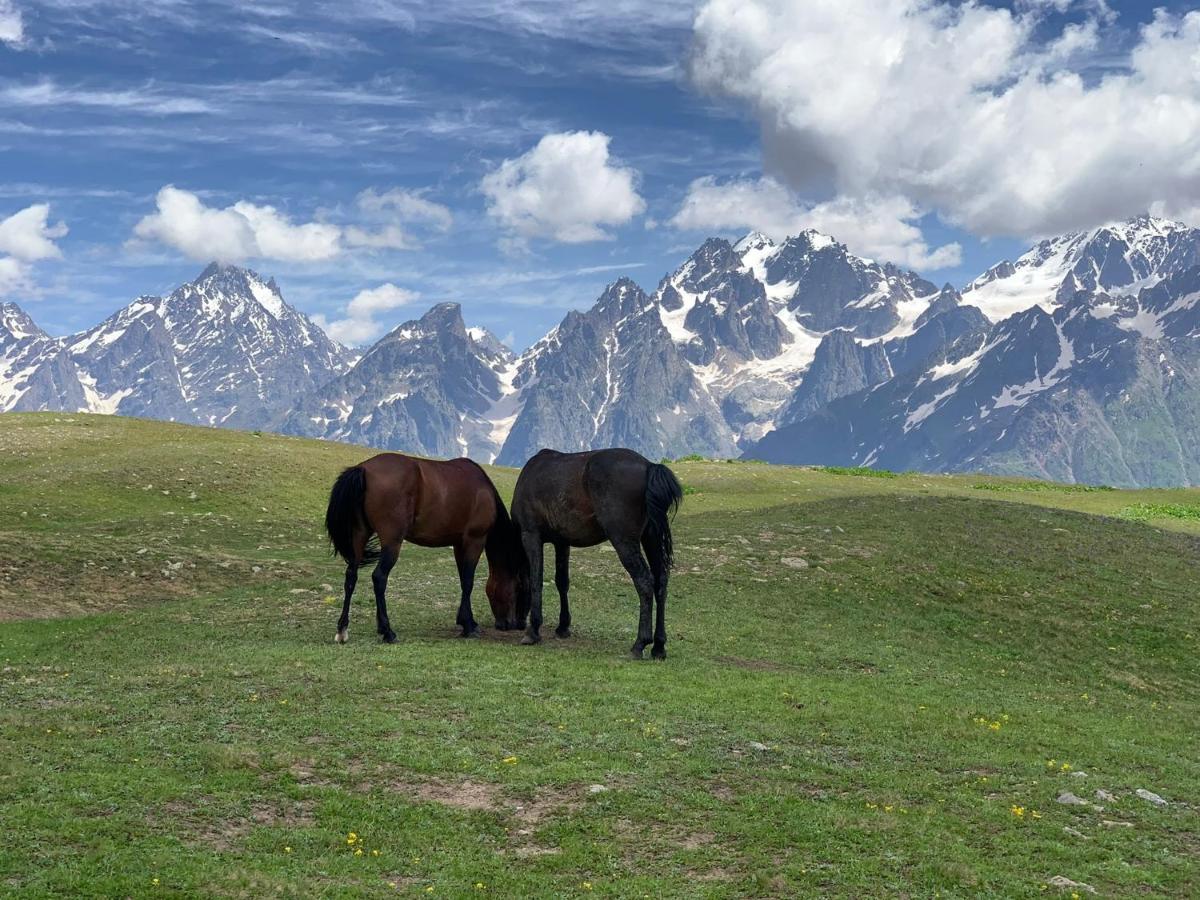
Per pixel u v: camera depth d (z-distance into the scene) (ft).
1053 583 103.40
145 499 131.13
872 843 38.47
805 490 171.32
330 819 38.09
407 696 52.65
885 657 76.79
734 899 33.68
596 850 36.96
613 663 62.85
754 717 53.67
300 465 156.46
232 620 75.05
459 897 32.81
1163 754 56.75
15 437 167.12
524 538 68.69
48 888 30.71
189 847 34.63
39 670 58.03
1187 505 172.14
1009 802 44.68
